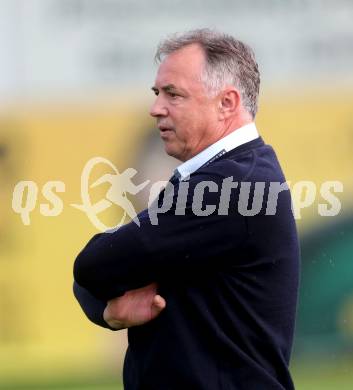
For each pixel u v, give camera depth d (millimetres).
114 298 11750
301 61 26469
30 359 25969
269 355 11781
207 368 11523
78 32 26391
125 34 26344
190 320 11664
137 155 26328
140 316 11727
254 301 11680
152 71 26438
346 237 26281
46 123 26359
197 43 12219
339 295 26312
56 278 26000
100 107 26422
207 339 11602
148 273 11570
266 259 11719
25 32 26344
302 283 26312
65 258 25984
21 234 25953
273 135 26562
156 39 26328
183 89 12094
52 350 26016
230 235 11523
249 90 12320
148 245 11445
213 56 12133
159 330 11734
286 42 26469
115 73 26438
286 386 11953
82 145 26344
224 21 26328
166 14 26312
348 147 26469
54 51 26359
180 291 11719
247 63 12305
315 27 26469
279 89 26500
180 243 11461
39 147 26312
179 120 12133
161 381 11688
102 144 26375
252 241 11609
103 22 26375
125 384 12273
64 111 26359
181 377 11570
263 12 26375
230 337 11633
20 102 26328
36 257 25953
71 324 26062
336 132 26500
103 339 26109
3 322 26000
